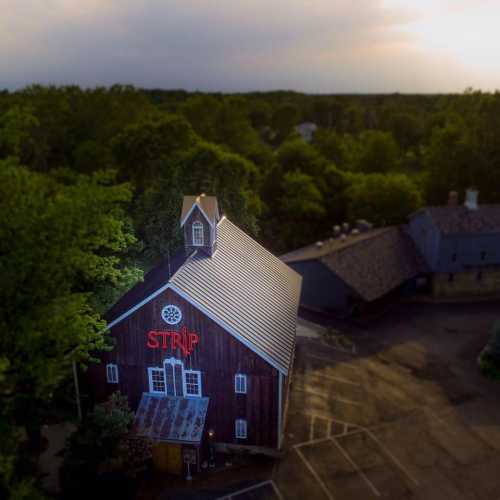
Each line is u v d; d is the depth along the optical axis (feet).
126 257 143.23
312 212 262.26
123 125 353.51
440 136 282.56
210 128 379.76
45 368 71.41
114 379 104.63
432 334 163.32
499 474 97.71
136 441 93.61
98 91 367.66
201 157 189.26
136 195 223.30
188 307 96.84
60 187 80.74
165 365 101.76
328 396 124.36
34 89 376.68
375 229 221.05
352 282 173.88
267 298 117.60
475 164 264.93
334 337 159.22
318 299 183.01
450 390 128.98
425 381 133.39
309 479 95.40
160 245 154.10
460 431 111.34
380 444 106.01
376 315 178.81
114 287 122.72
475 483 95.14
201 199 111.65
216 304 99.71
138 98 401.49
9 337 72.79
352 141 419.74
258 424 101.40
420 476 96.73
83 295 79.51
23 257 71.05
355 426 112.27
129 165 253.44
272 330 106.52
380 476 96.48
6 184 70.69
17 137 82.07
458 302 190.19
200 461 96.68
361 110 651.66
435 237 188.75
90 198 74.49
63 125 351.25
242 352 97.76
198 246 113.29
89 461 88.48
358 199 261.44
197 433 94.94
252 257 131.85
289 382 123.24
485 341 157.69
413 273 190.70
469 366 142.00
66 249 75.15
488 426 113.50
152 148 249.96
